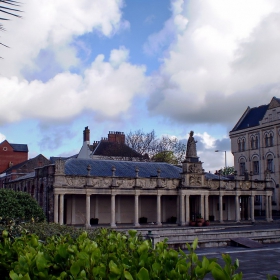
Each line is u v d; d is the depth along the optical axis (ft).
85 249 27.78
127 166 223.92
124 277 23.21
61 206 183.62
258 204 307.37
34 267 26.32
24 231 56.29
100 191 193.06
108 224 205.26
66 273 24.89
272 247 119.65
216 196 244.01
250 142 333.01
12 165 427.33
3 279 30.27
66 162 208.33
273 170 305.32
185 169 216.13
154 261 26.05
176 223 213.25
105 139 340.80
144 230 163.43
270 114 311.27
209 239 123.95
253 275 75.72
